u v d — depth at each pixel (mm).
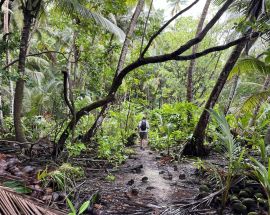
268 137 7441
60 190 4043
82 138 8445
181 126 9758
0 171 3920
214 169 4863
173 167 6816
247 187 4531
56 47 14328
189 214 3965
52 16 8234
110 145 7215
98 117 8625
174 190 5078
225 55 17062
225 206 4180
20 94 6508
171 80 17594
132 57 8773
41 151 6512
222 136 4145
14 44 6359
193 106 9906
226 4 4863
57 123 7527
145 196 4676
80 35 7363
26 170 4469
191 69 12781
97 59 7375
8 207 2307
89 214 3695
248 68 7980
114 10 6422
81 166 5957
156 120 11984
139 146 10203
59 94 8492
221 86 7523
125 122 10703
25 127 8273
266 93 8430
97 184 5047
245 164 4215
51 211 2465
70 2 7207
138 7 7926
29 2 6363
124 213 3896
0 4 7344
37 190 3627
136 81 9125
